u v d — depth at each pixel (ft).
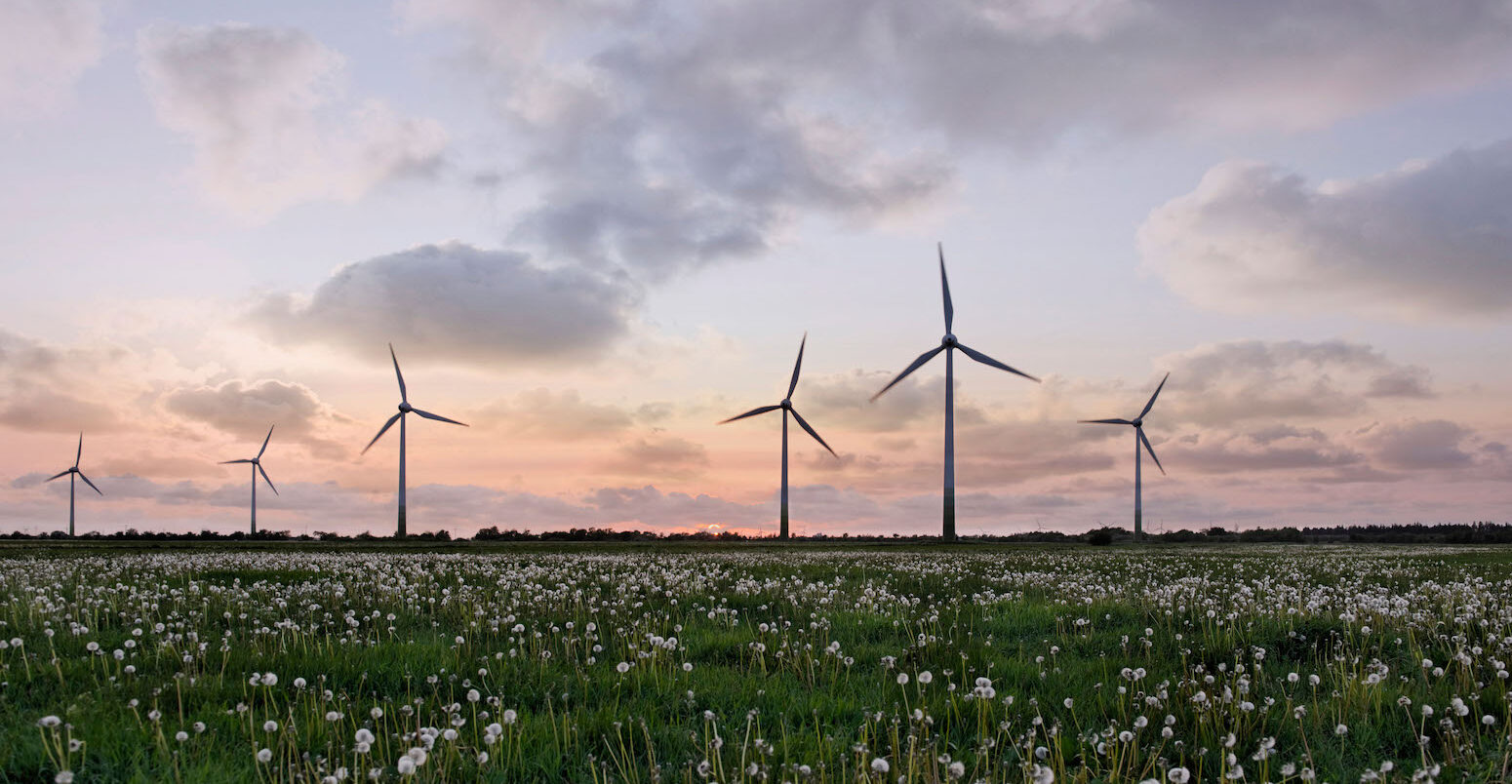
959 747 24.30
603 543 208.54
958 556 123.75
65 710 24.53
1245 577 76.59
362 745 18.57
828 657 35.63
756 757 22.15
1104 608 49.47
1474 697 26.94
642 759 23.18
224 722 24.62
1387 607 45.96
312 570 72.49
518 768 22.11
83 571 68.74
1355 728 25.36
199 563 84.53
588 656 33.50
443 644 36.76
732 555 126.93
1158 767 22.76
